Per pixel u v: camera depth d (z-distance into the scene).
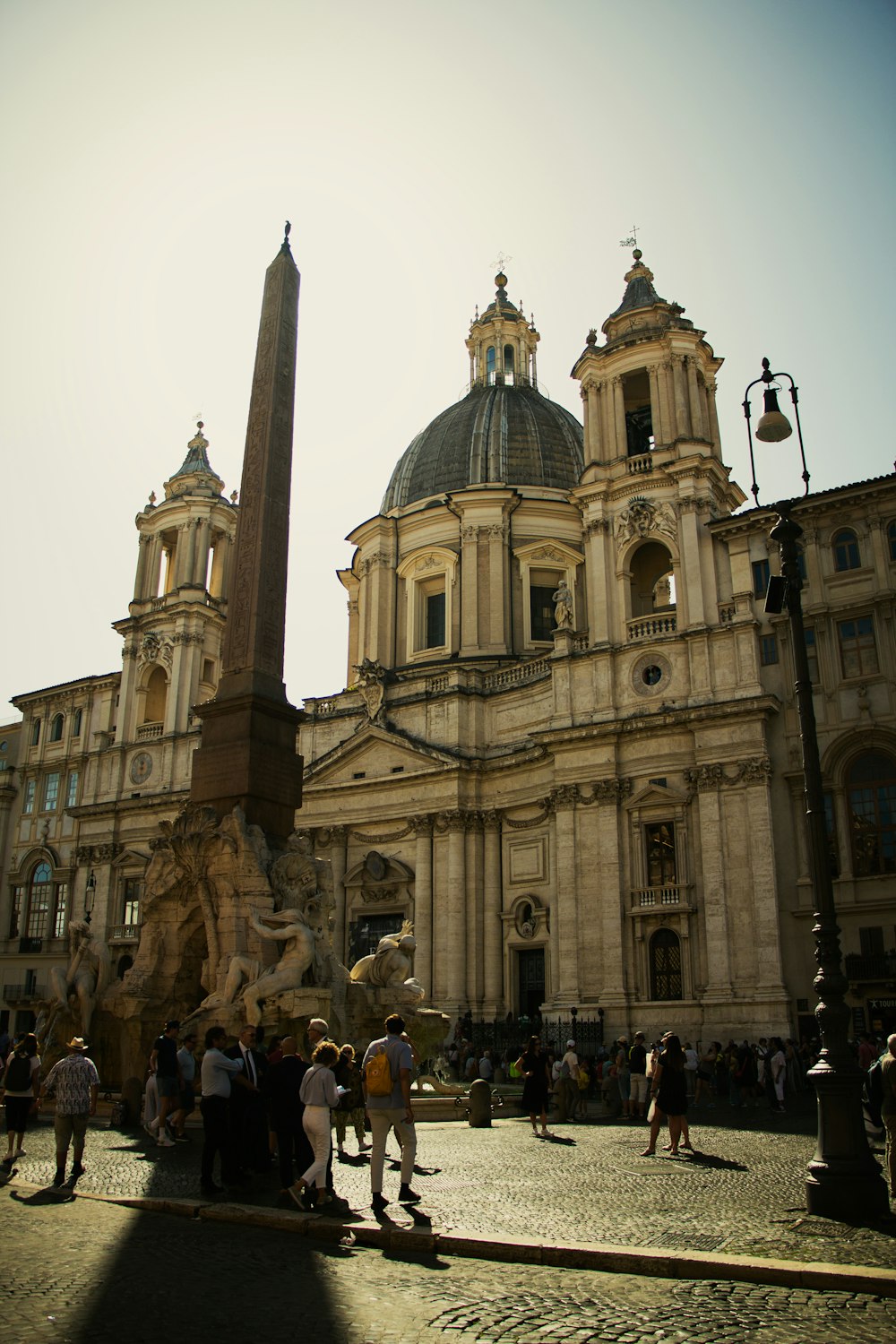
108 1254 10.00
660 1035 37.06
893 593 36.75
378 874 47.53
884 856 35.34
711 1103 30.31
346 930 48.50
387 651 55.59
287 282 28.61
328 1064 12.31
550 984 41.91
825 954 12.65
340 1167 15.86
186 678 57.72
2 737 67.25
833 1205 11.52
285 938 21.88
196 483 61.69
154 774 57.31
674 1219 11.73
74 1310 8.12
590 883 40.56
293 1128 12.45
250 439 27.17
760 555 40.53
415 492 58.50
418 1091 26.27
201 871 23.69
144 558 61.50
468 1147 19.30
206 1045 13.41
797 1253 9.82
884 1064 12.62
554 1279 9.27
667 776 39.91
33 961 58.69
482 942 44.91
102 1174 14.42
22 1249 10.20
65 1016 24.72
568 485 56.81
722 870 37.34
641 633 42.56
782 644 38.88
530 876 44.12
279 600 26.16
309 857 24.02
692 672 40.12
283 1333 7.58
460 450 58.06
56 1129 13.66
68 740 63.00
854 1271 8.97
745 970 36.09
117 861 56.31
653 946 38.88
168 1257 9.91
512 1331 7.67
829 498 38.53
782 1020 34.66
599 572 43.88
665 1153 18.12
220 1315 8.02
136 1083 20.50
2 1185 13.83
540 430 58.41
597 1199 13.12
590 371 46.75
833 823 36.38
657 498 43.38
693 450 43.28
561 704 43.22
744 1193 13.62
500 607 52.81
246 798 23.98
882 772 36.06
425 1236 10.51
